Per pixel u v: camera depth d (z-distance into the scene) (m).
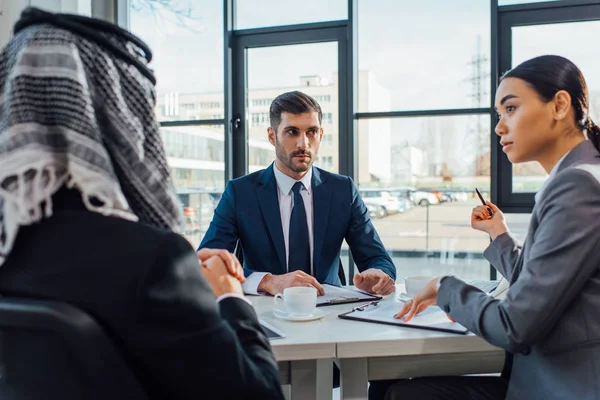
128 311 0.52
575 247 0.85
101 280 0.52
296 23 3.22
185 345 0.53
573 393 0.87
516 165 2.90
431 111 3.03
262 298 1.44
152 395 0.55
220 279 0.78
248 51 3.31
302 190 1.85
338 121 3.15
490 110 2.93
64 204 0.57
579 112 0.99
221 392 0.55
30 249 0.55
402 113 3.07
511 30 2.93
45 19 0.60
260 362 0.65
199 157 3.33
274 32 3.25
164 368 0.53
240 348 0.60
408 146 3.07
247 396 0.57
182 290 0.54
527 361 0.97
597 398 0.84
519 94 1.01
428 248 3.07
